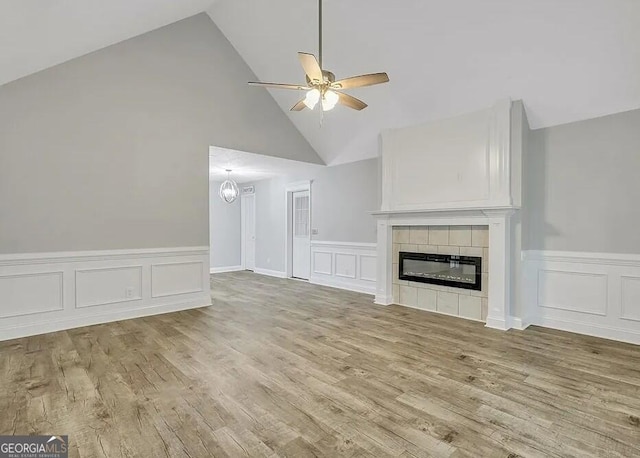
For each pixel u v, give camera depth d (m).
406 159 4.91
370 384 2.57
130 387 2.50
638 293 3.46
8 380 2.61
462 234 4.42
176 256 4.68
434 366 2.89
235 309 4.80
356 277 6.20
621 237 3.55
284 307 4.93
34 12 2.49
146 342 3.45
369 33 4.06
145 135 4.38
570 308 3.86
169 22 4.43
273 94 5.66
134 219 4.31
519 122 3.88
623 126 3.52
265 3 4.36
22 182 3.58
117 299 4.21
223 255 8.86
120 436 1.93
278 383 2.58
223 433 1.96
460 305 4.44
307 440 1.91
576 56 3.28
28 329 3.62
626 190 3.52
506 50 3.52
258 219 8.56
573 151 3.82
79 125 3.90
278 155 5.80
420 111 4.62
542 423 2.08
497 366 2.89
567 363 2.96
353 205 6.23
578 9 2.98
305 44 4.61
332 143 6.04
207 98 4.93
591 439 1.93
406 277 5.02
